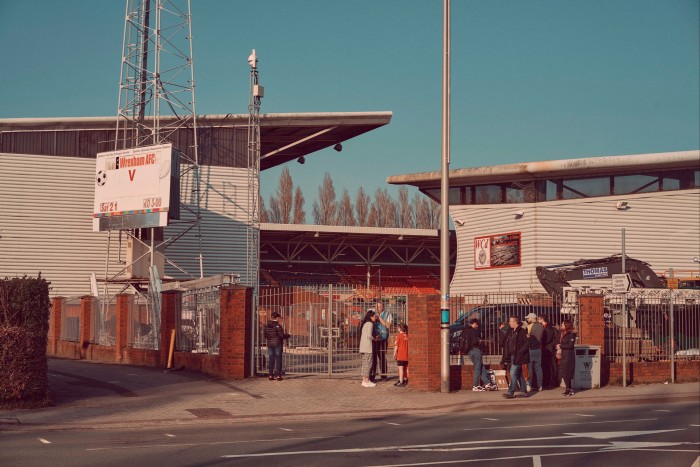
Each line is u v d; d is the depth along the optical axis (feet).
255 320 75.36
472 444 41.81
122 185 128.16
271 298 79.82
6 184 131.64
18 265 131.44
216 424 51.29
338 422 52.65
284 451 38.99
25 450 38.96
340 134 156.56
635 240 144.97
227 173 144.36
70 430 47.62
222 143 144.66
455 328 86.33
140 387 67.97
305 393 65.51
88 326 111.75
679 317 83.41
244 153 145.79
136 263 132.05
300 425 50.85
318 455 37.76
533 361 70.59
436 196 166.61
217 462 35.53
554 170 144.87
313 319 79.05
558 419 54.65
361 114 146.10
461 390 70.03
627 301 82.53
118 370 84.02
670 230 145.59
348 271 205.16
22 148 133.08
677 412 59.98
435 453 38.65
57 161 134.92
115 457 36.78
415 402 62.44
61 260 134.21
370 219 282.56
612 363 78.59
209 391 65.62
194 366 80.59
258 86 142.20
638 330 81.66
